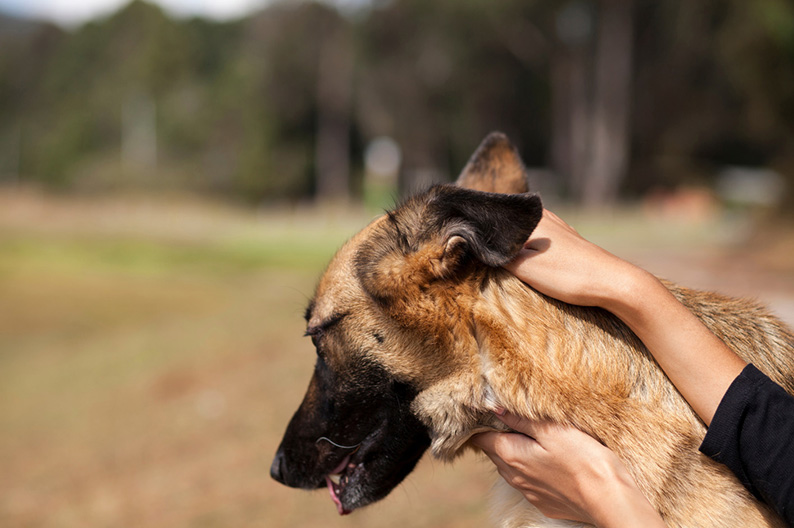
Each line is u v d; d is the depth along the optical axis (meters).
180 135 58.97
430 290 2.30
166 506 5.61
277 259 19.38
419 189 2.66
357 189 53.59
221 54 67.38
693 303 2.44
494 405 2.27
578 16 39.28
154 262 20.92
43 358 11.73
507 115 48.19
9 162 73.25
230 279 17.30
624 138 41.16
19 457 7.38
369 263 2.37
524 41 40.88
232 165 54.00
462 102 47.56
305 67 50.78
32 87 81.50
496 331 2.25
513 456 2.23
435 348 2.32
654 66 40.84
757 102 18.30
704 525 2.07
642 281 2.05
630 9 38.06
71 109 69.81
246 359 8.82
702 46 37.06
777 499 1.91
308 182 53.97
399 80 47.59
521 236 2.07
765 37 17.23
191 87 62.59
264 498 5.38
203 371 8.83
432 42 44.00
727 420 1.95
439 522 4.43
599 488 2.01
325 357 2.52
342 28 49.72
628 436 2.12
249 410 7.20
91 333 13.09
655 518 1.92
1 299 16.16
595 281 2.09
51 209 41.62
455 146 51.56
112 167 55.75
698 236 18.97
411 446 2.50
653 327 2.03
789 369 2.32
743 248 14.98
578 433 2.11
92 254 22.78
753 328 2.39
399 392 2.41
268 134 52.47
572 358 2.20
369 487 2.56
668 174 41.72
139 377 9.34
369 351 2.41
